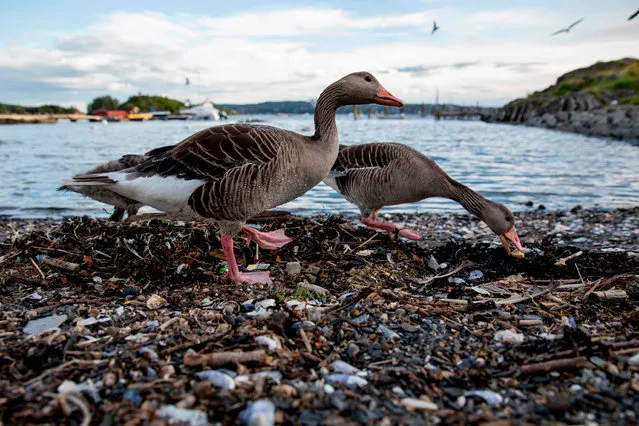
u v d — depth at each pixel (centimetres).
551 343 57
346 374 50
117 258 86
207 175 72
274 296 71
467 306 69
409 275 86
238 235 99
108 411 43
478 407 46
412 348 57
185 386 47
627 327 64
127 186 73
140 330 60
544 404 46
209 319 63
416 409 44
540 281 82
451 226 140
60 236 96
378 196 112
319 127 85
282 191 77
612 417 44
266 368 50
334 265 87
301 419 42
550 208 169
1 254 91
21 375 49
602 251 106
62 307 67
